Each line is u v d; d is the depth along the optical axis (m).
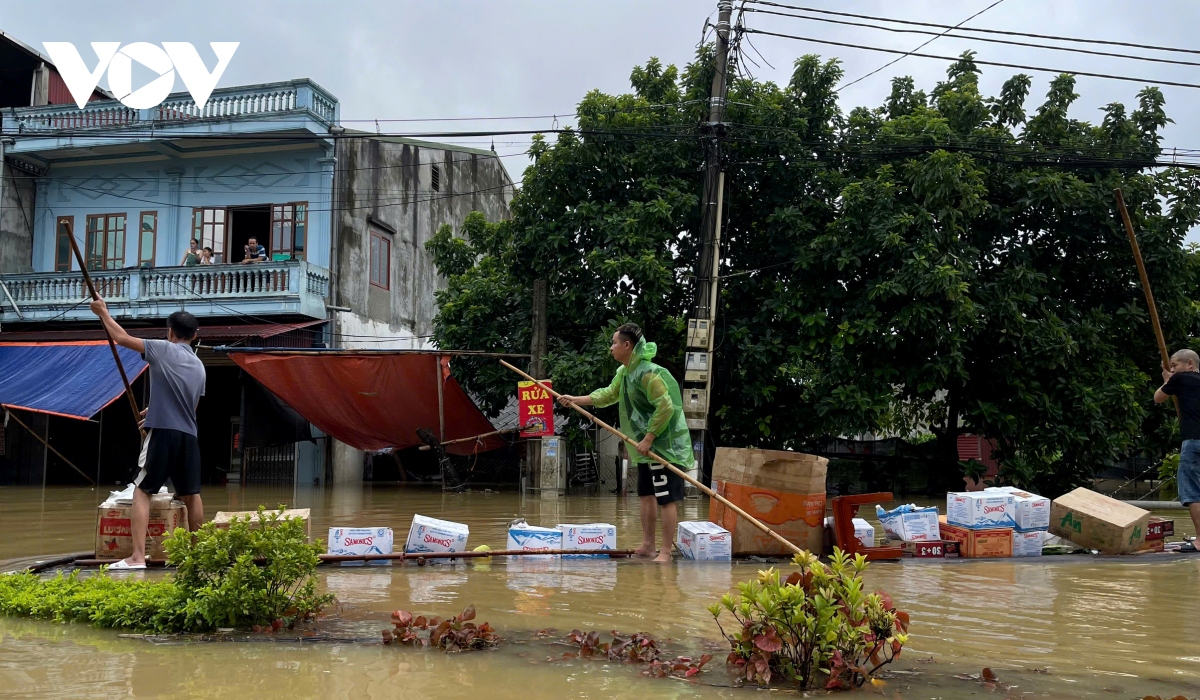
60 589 3.87
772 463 5.80
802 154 14.02
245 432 15.39
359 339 17.50
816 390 13.52
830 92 14.31
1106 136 14.38
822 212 13.82
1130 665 3.03
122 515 5.23
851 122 14.58
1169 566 5.41
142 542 4.96
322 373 13.34
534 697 2.58
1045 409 13.09
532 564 5.35
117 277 16.38
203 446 16.64
